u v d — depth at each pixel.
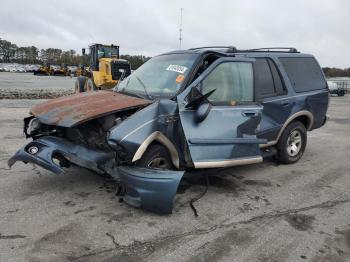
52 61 117.81
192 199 5.23
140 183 4.49
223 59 5.68
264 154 6.63
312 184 6.14
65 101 5.37
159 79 5.64
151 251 3.82
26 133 5.52
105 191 5.30
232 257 3.78
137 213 4.66
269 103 6.52
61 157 5.07
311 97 7.35
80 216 4.52
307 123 7.52
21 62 125.31
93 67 21.16
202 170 5.38
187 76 5.38
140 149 4.59
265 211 4.95
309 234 4.35
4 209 4.62
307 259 3.82
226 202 5.19
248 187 5.86
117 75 18.97
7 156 6.84
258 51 7.04
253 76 6.04
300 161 7.56
